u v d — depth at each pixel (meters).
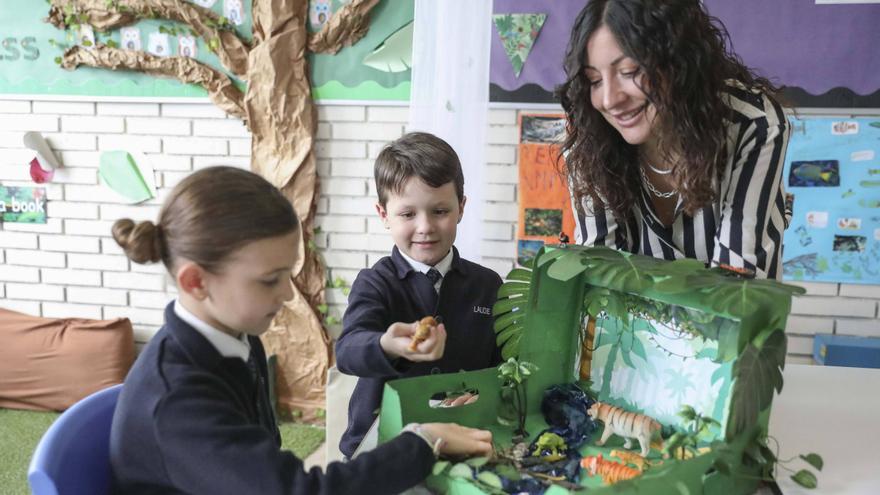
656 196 1.11
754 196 0.97
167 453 0.72
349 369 1.02
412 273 1.21
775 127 0.97
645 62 0.90
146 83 2.43
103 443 0.85
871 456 0.92
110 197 2.54
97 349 2.45
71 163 2.54
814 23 2.03
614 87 0.95
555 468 0.83
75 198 2.56
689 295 0.87
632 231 1.17
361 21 2.24
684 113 0.94
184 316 0.81
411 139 1.20
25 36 2.46
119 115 2.47
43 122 2.52
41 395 2.45
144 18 2.36
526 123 2.23
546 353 1.03
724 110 0.97
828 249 2.12
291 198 2.36
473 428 0.96
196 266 0.76
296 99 2.30
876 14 2.00
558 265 0.91
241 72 2.34
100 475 0.83
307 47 2.30
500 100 2.23
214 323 0.82
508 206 2.29
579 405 0.96
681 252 1.11
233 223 0.74
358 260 2.42
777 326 0.81
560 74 2.19
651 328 0.95
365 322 1.10
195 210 0.75
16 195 2.59
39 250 2.62
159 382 0.75
